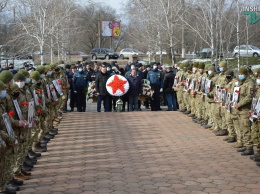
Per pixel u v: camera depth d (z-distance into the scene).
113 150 10.98
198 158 10.02
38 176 8.64
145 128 14.27
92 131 13.76
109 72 19.88
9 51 25.64
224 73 12.39
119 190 7.67
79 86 19.47
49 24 28.17
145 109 21.16
